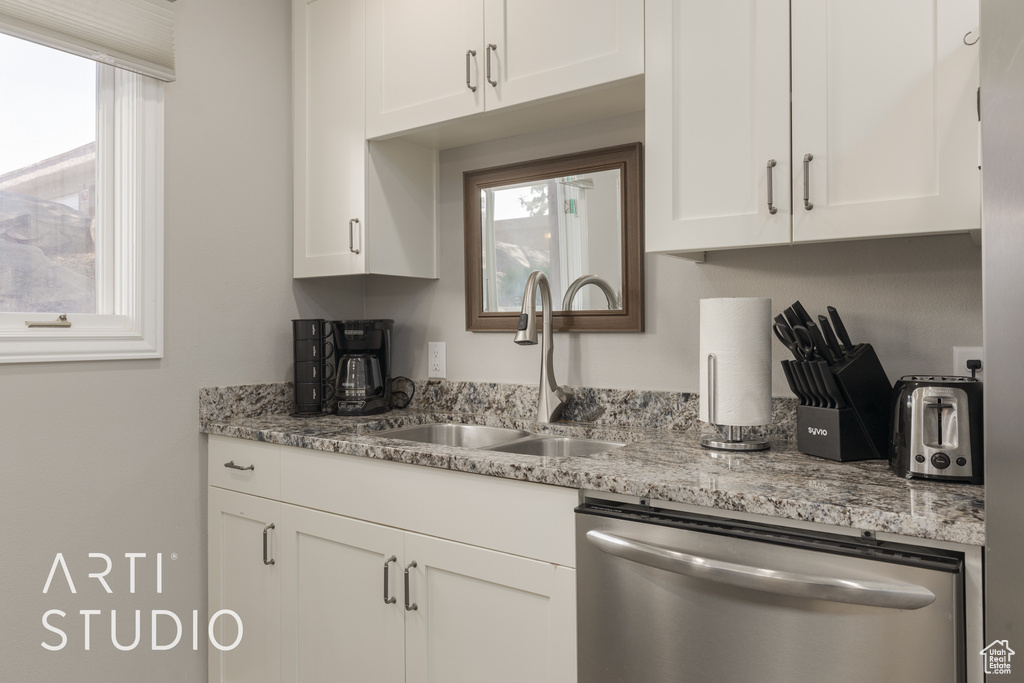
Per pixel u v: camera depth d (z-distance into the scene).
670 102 1.43
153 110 1.87
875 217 1.19
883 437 1.33
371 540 1.57
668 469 1.25
